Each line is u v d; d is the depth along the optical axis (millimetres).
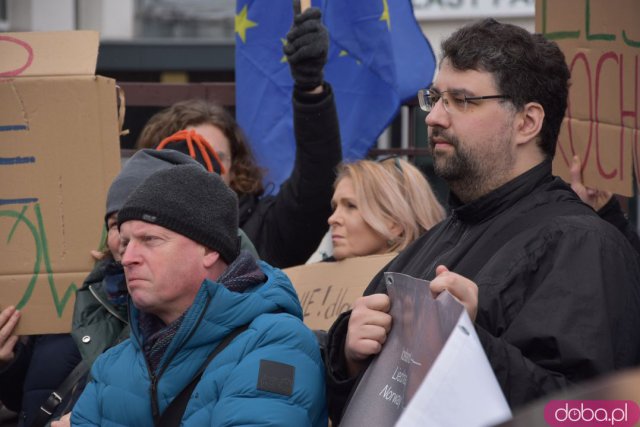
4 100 4629
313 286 4711
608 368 2799
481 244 3189
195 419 3170
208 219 3346
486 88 3219
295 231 5246
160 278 3275
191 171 3398
